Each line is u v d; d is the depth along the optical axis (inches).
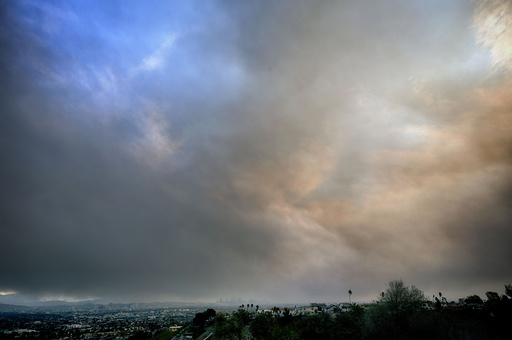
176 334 4539.9
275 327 2026.3
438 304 3085.6
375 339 1852.9
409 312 1884.8
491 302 1985.7
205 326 4712.1
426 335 1701.5
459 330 1653.5
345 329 1957.4
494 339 1572.3
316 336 1850.4
